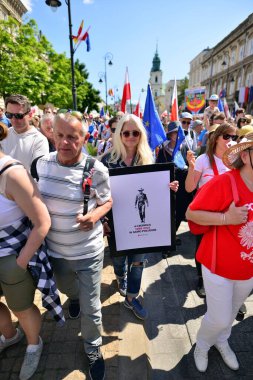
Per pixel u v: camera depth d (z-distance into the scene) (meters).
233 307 1.98
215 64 50.66
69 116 1.59
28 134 2.95
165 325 2.58
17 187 1.46
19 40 14.49
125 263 2.62
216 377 2.05
